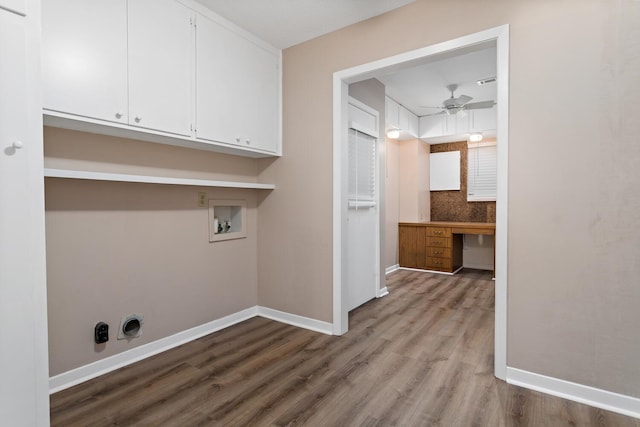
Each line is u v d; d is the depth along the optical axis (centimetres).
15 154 128
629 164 171
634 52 168
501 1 202
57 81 169
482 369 222
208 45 244
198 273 277
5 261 126
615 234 175
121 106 195
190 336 271
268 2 236
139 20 203
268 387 201
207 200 284
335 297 281
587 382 184
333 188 279
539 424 167
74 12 175
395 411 178
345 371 220
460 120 534
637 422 167
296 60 301
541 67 191
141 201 238
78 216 206
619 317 175
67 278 201
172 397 190
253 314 329
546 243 192
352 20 261
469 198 589
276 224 317
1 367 126
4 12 125
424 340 271
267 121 297
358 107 357
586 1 179
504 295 205
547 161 190
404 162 583
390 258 546
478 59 352
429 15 228
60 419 170
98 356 215
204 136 242
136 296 235
